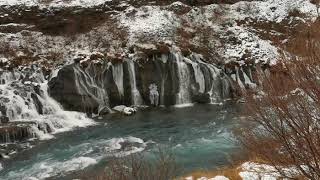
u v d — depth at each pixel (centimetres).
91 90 2573
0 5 3014
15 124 2144
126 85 2678
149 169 1174
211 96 2755
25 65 2634
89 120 2419
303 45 835
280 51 908
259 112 935
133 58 2736
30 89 2442
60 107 2480
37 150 1934
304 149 814
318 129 807
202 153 1797
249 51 3017
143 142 1989
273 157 930
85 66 2617
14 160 1822
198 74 2789
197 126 2212
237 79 2864
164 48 2794
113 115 2506
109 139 2053
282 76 860
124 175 1102
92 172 1599
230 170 1427
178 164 1664
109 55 2717
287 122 826
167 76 2736
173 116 2441
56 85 2498
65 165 1728
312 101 810
